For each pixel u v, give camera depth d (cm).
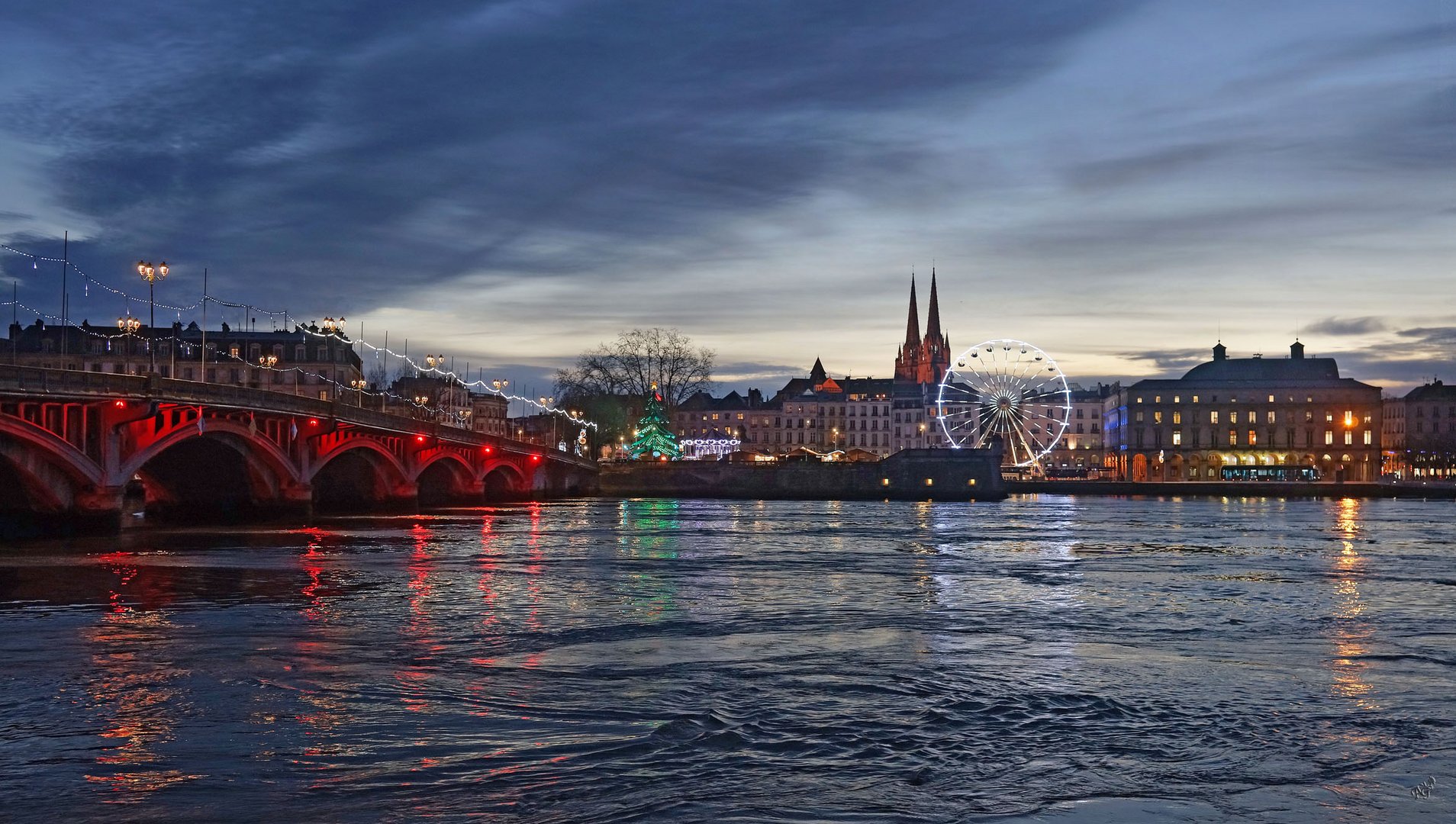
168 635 4144
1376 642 4234
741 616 4759
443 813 2302
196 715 2998
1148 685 3438
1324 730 2945
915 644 4106
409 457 12775
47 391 6731
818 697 3259
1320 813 2347
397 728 2888
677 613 4825
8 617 4512
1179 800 2409
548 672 3562
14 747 2708
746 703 3175
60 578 5694
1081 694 3306
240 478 9900
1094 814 2327
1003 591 5669
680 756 2678
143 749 2692
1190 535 10100
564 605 5025
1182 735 2889
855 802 2383
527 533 9506
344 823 2247
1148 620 4738
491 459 15800
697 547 8231
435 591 5419
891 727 2942
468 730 2873
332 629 4325
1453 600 5488
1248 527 11350
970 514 13938
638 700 3206
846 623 4594
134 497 13388
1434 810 2361
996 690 3350
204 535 8606
